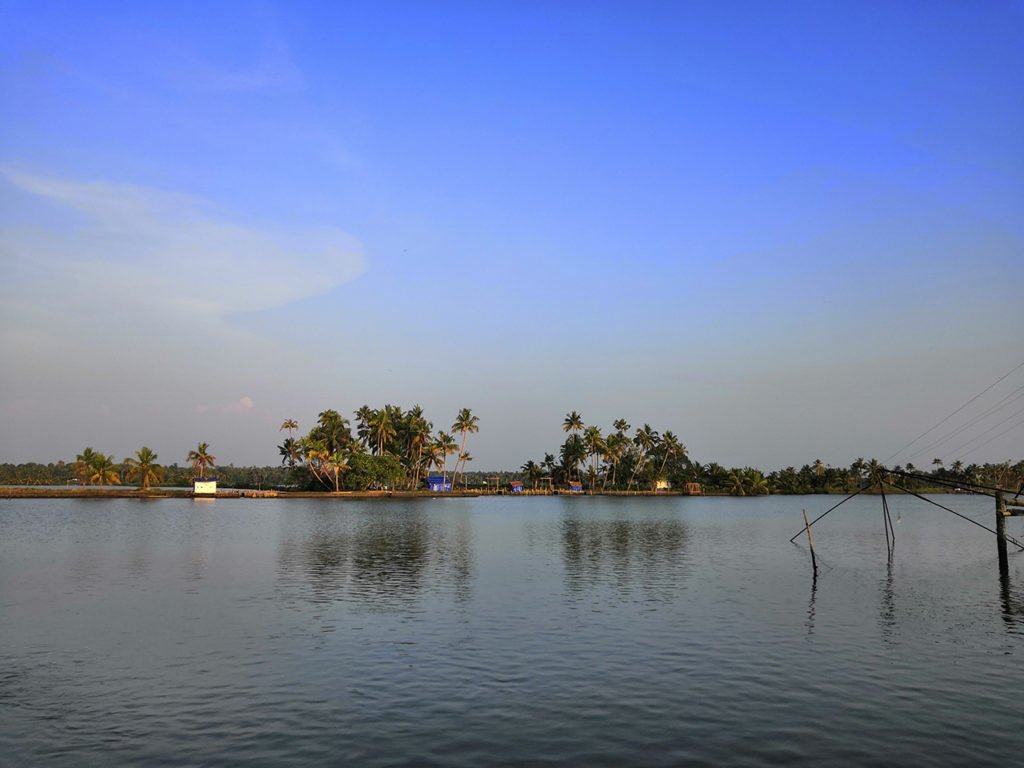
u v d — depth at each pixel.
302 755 16.92
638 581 43.62
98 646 26.91
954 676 23.34
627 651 26.22
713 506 164.00
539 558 55.75
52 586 40.78
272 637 28.34
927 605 36.16
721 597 37.91
